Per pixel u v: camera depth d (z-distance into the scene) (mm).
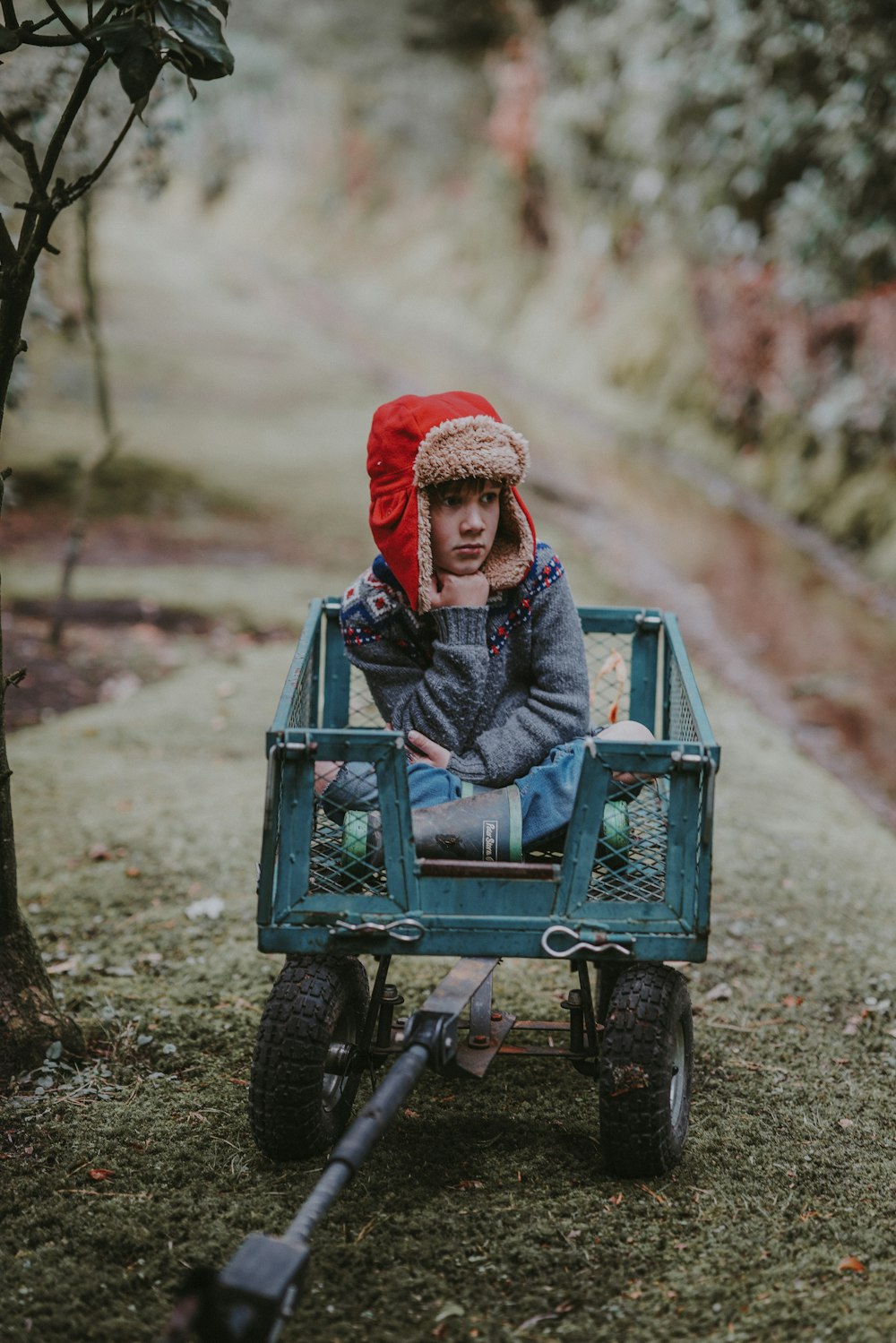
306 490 12781
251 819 5734
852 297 11750
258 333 22500
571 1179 3170
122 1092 3561
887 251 11180
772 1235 2953
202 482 12508
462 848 3088
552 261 21547
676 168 14266
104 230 33969
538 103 19781
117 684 7684
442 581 3395
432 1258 2854
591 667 5516
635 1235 2939
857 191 10711
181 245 34000
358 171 29625
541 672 3451
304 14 17312
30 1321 2652
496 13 20344
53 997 3777
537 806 3180
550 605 3467
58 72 5461
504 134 20828
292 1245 2164
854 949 4645
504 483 3371
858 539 11344
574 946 2938
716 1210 3043
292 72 17719
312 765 2914
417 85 22219
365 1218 2992
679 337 16391
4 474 3471
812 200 11117
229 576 9969
